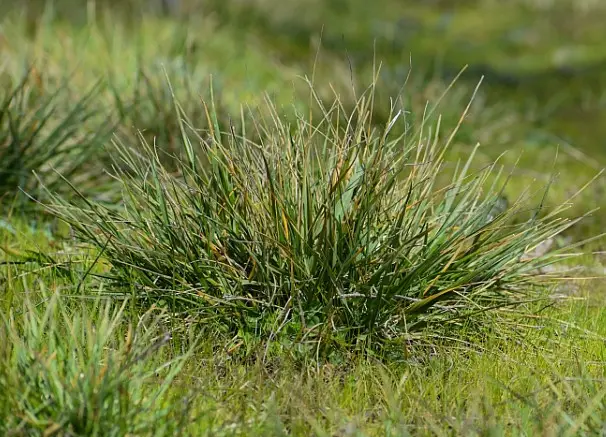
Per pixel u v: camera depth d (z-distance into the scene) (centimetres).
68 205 539
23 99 743
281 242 480
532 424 402
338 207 496
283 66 1316
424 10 2166
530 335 498
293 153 515
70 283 522
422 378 451
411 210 513
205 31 1425
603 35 1897
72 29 1262
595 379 423
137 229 513
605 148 1105
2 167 655
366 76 1228
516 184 874
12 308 475
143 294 496
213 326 485
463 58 1716
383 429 398
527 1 2142
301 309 464
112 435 372
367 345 477
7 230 618
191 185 552
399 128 890
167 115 743
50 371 393
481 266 504
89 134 730
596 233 750
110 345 452
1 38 1075
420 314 489
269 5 1975
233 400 417
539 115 1263
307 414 399
